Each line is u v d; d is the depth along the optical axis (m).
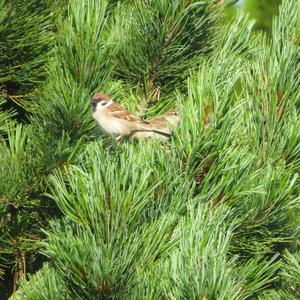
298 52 8.47
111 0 11.18
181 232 6.62
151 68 9.79
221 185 7.58
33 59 9.57
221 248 6.46
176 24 9.45
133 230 6.89
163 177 7.36
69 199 6.86
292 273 7.93
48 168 8.80
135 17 9.69
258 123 8.36
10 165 8.77
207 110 7.59
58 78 9.02
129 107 9.78
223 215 7.14
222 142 7.52
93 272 6.64
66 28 9.09
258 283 7.51
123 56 9.84
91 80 9.06
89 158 7.05
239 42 9.59
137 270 6.72
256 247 8.16
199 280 6.19
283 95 8.38
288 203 7.98
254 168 8.24
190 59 9.73
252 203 7.92
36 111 9.54
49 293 7.03
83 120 9.00
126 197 6.77
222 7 9.67
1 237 8.90
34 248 8.98
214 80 7.63
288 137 8.21
